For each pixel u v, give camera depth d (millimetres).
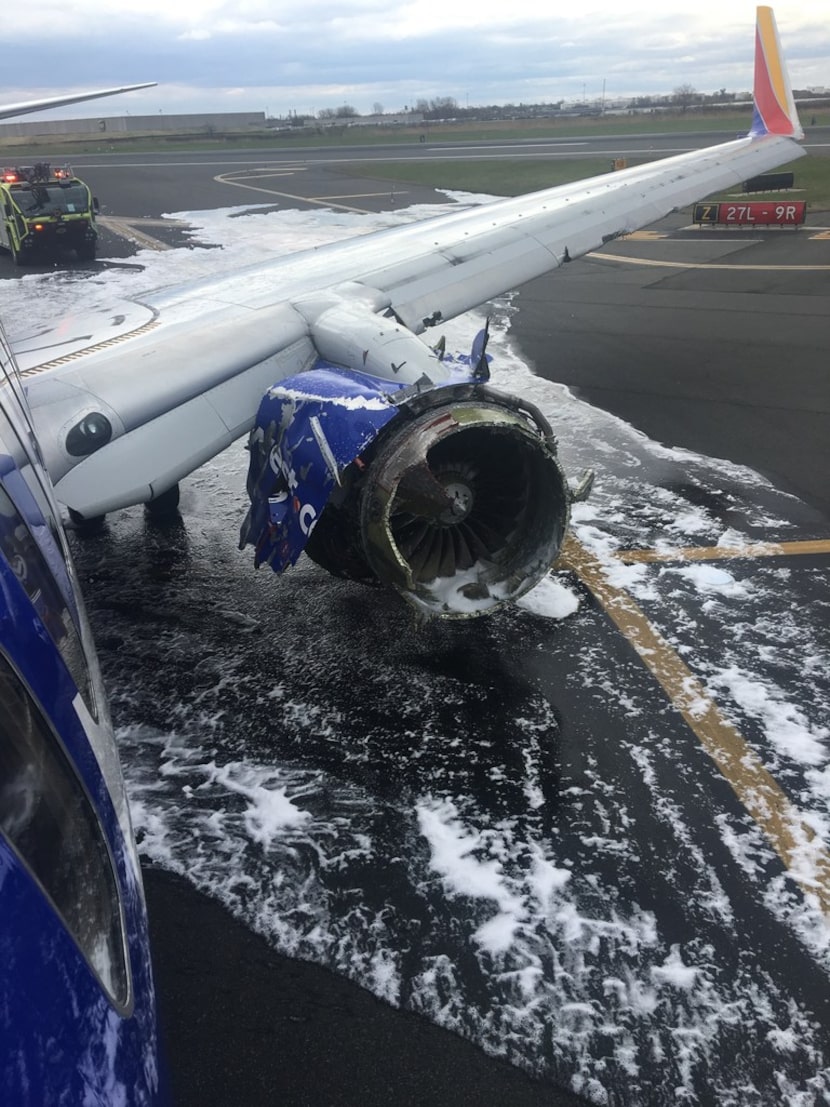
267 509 6422
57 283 26047
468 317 20359
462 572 6602
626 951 4754
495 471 6820
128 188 54000
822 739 6328
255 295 8961
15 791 2551
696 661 7301
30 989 2070
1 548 3295
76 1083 2055
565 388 14867
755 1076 4117
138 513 10672
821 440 12047
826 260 23844
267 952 4836
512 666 7355
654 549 9234
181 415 6840
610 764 6176
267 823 5762
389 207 40562
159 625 8219
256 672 7430
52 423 6348
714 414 13281
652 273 24047
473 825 5688
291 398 6426
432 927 4945
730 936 4824
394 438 5910
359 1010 4488
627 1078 4121
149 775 6258
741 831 5551
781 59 16562
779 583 8453
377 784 6086
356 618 8188
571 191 13203
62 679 2992
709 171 14289
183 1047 4316
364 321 7578
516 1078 4137
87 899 2602
